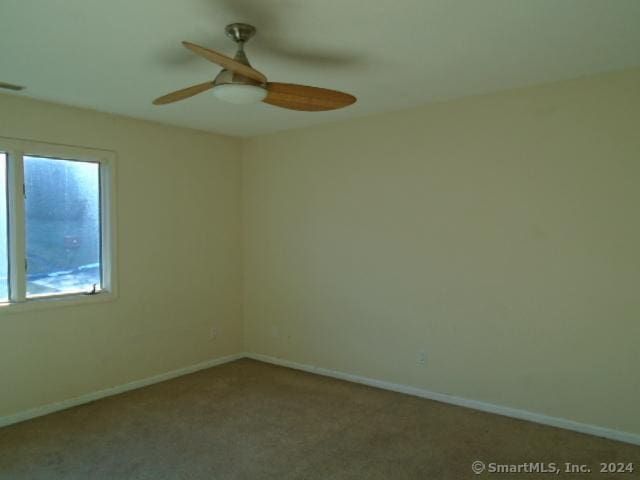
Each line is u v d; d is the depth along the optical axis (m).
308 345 4.53
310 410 3.55
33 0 1.97
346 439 3.06
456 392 3.64
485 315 3.49
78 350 3.69
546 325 3.24
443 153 3.63
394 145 3.89
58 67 2.78
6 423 3.29
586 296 3.09
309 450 2.91
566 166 3.13
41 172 3.52
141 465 2.74
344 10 2.07
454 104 3.56
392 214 3.93
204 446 2.97
